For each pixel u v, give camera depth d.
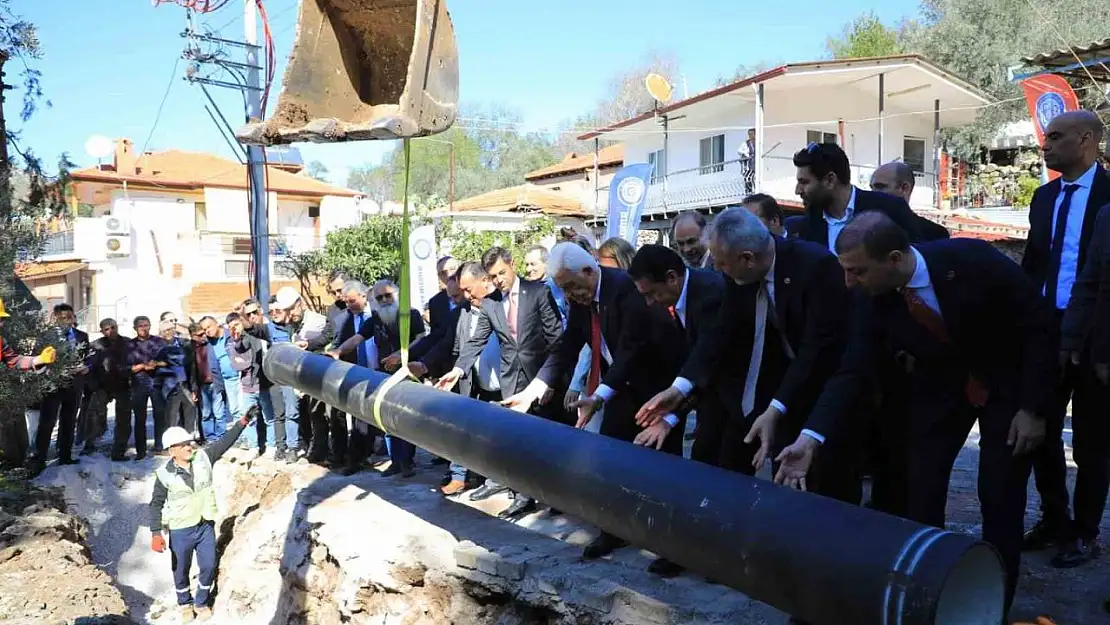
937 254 3.22
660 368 4.64
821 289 3.61
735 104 21.05
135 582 8.88
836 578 2.76
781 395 3.62
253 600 7.30
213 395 11.34
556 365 5.34
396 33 3.69
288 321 9.02
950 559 2.54
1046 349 3.23
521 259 22.17
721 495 3.29
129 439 12.29
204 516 7.80
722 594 4.14
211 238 30.16
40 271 29.28
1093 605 3.64
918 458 3.45
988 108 23.61
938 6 27.92
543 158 53.12
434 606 5.22
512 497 6.45
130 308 29.27
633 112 48.00
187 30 13.66
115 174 29.84
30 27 11.25
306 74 3.61
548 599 4.52
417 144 52.19
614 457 3.88
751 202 5.07
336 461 7.99
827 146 4.30
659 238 24.16
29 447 11.41
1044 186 4.35
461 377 6.48
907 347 3.36
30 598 6.41
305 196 32.53
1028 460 3.35
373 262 23.25
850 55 34.09
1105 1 21.05
